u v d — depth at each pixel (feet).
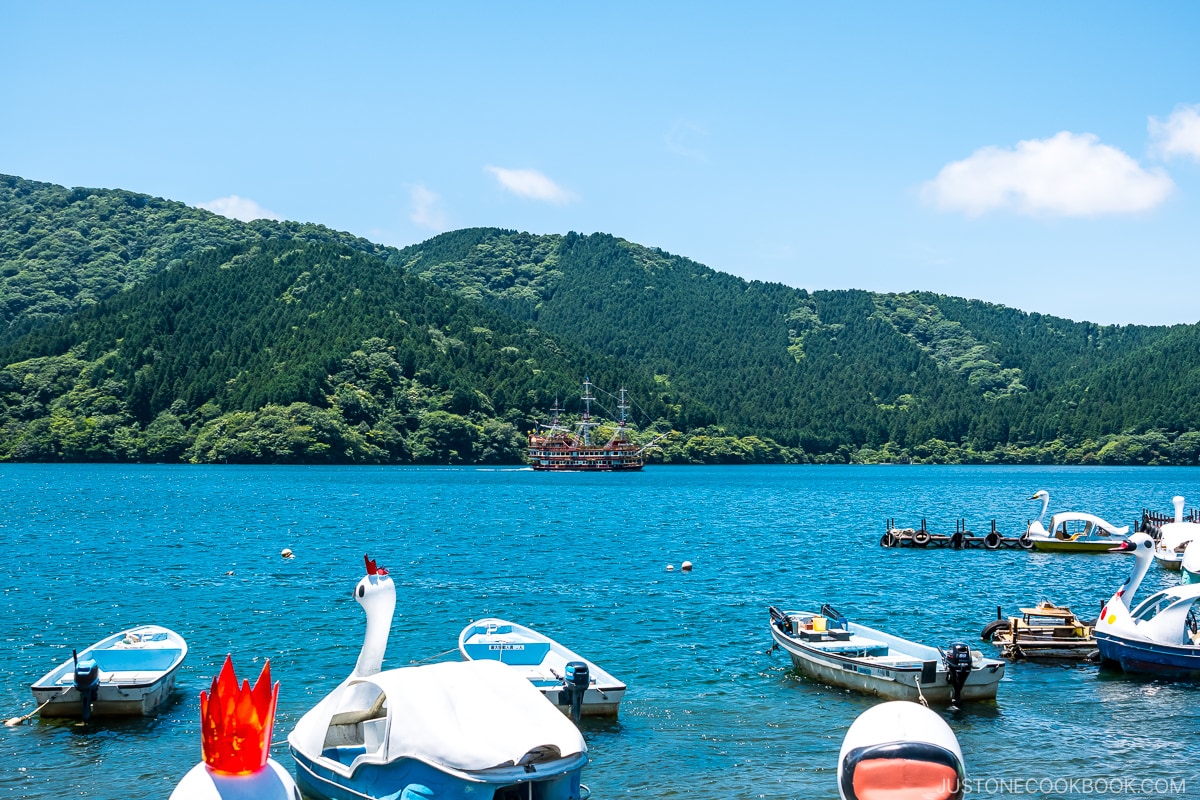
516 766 70.18
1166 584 228.02
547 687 106.93
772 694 122.42
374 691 85.40
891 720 62.18
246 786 60.13
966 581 230.89
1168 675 127.85
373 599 91.20
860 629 136.15
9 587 206.59
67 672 114.01
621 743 103.50
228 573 229.86
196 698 116.98
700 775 94.73
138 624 166.20
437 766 71.10
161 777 92.99
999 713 113.60
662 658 142.72
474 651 125.08
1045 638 141.18
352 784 77.77
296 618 172.35
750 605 191.21
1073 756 100.07
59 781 91.97
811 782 93.04
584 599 196.65
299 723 88.12
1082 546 292.20
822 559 271.28
